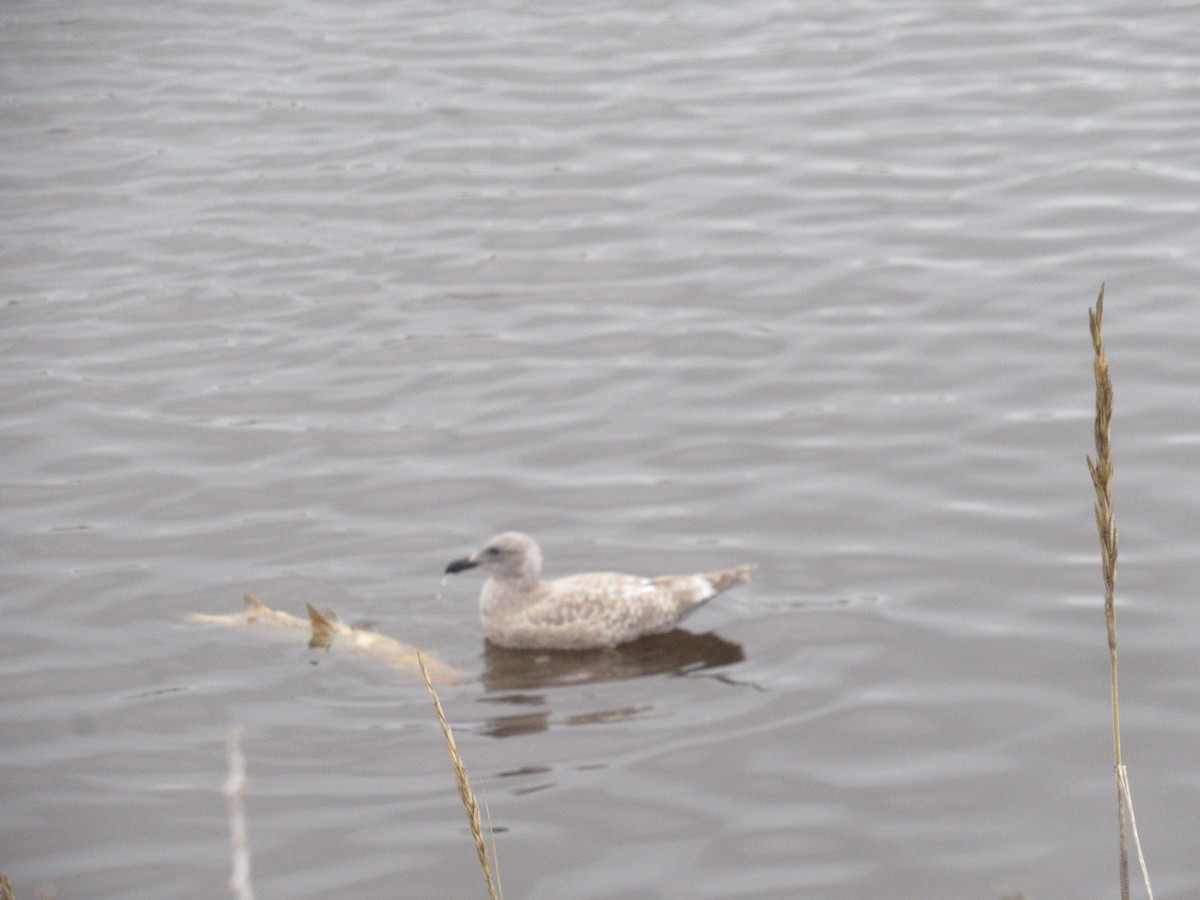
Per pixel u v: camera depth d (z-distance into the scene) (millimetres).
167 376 15539
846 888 8977
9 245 18328
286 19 25047
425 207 18844
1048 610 11508
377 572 12414
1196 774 9773
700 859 9273
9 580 12328
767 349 15453
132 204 19266
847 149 19562
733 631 11609
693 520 12914
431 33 24047
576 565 12383
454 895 9055
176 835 9609
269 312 16719
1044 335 15281
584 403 14734
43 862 9391
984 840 9336
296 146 20547
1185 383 14289
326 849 9453
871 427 14016
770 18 23828
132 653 11453
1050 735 10219
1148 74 20969
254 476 13766
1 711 10797
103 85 22688
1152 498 12703
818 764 10086
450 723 10672
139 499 13461
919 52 22203
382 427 14500
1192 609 11375
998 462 13352
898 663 11062
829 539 12547
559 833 9523
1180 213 17406
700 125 20469
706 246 17578
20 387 15352
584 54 22875
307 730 10602
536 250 17719
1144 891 8828
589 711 10773
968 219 17703
